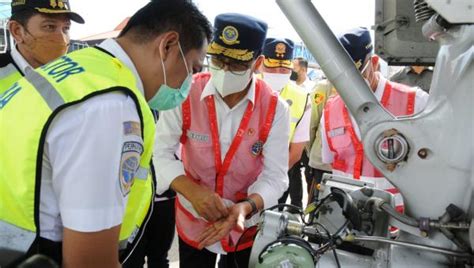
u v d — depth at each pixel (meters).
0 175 0.81
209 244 1.44
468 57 0.80
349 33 1.65
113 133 0.78
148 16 0.96
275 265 0.94
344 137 1.81
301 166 3.96
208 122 1.61
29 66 1.79
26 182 0.77
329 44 0.88
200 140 1.62
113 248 0.81
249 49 1.46
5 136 0.82
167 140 1.66
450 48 0.83
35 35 1.75
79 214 0.75
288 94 2.70
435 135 0.85
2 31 3.59
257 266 0.96
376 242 0.96
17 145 0.79
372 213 1.00
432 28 0.84
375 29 1.12
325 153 1.97
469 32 0.79
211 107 1.60
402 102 1.75
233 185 1.68
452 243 0.89
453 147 0.83
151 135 0.92
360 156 1.76
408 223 0.90
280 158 1.66
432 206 0.88
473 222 0.80
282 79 2.73
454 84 0.82
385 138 0.87
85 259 0.77
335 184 1.17
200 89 1.64
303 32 0.89
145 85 1.00
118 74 0.89
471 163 0.83
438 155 0.85
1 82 1.74
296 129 2.67
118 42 0.99
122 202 0.82
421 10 0.89
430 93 0.90
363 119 0.89
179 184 1.56
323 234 1.02
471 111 0.81
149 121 0.91
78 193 0.75
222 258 1.91
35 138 0.77
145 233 2.29
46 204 0.82
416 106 1.74
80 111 0.77
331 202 1.09
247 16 1.50
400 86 1.81
